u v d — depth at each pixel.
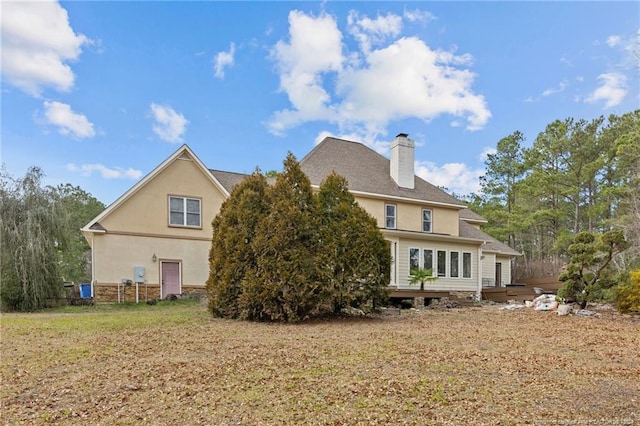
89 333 8.07
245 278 11.06
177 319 10.55
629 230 19.17
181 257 17.03
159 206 16.81
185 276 17.03
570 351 6.98
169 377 4.98
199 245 17.39
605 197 27.19
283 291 10.83
